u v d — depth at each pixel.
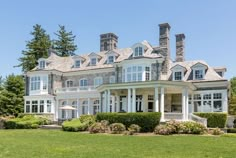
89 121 36.12
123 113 34.31
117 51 51.66
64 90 52.19
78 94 50.19
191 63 44.94
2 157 14.46
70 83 54.19
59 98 52.28
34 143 21.16
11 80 66.19
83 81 52.53
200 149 17.77
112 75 48.94
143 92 42.31
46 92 53.75
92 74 51.41
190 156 15.05
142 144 20.52
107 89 39.19
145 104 43.31
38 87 54.66
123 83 37.34
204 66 41.84
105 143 21.27
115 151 16.75
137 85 36.12
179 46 48.25
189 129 29.72
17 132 33.03
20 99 65.50
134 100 36.62
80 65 54.38
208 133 29.86
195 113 39.00
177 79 43.12
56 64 57.91
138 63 44.03
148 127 32.38
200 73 41.97
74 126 34.72
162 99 34.22
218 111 39.62
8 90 65.88
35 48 79.56
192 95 41.78
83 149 17.59
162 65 43.84
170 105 42.94
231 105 46.94
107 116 35.59
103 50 55.53
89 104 48.94
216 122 37.44
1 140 23.53
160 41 45.06
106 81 49.41
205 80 41.03
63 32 87.31
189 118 35.00
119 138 25.34
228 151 16.86
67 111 52.78
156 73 43.19
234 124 39.59
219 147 18.73
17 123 43.38
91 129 32.25
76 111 51.66
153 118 32.31
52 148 18.03
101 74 50.28
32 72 55.47
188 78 42.59
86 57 55.88
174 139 24.14
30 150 17.08
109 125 33.94
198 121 34.31
